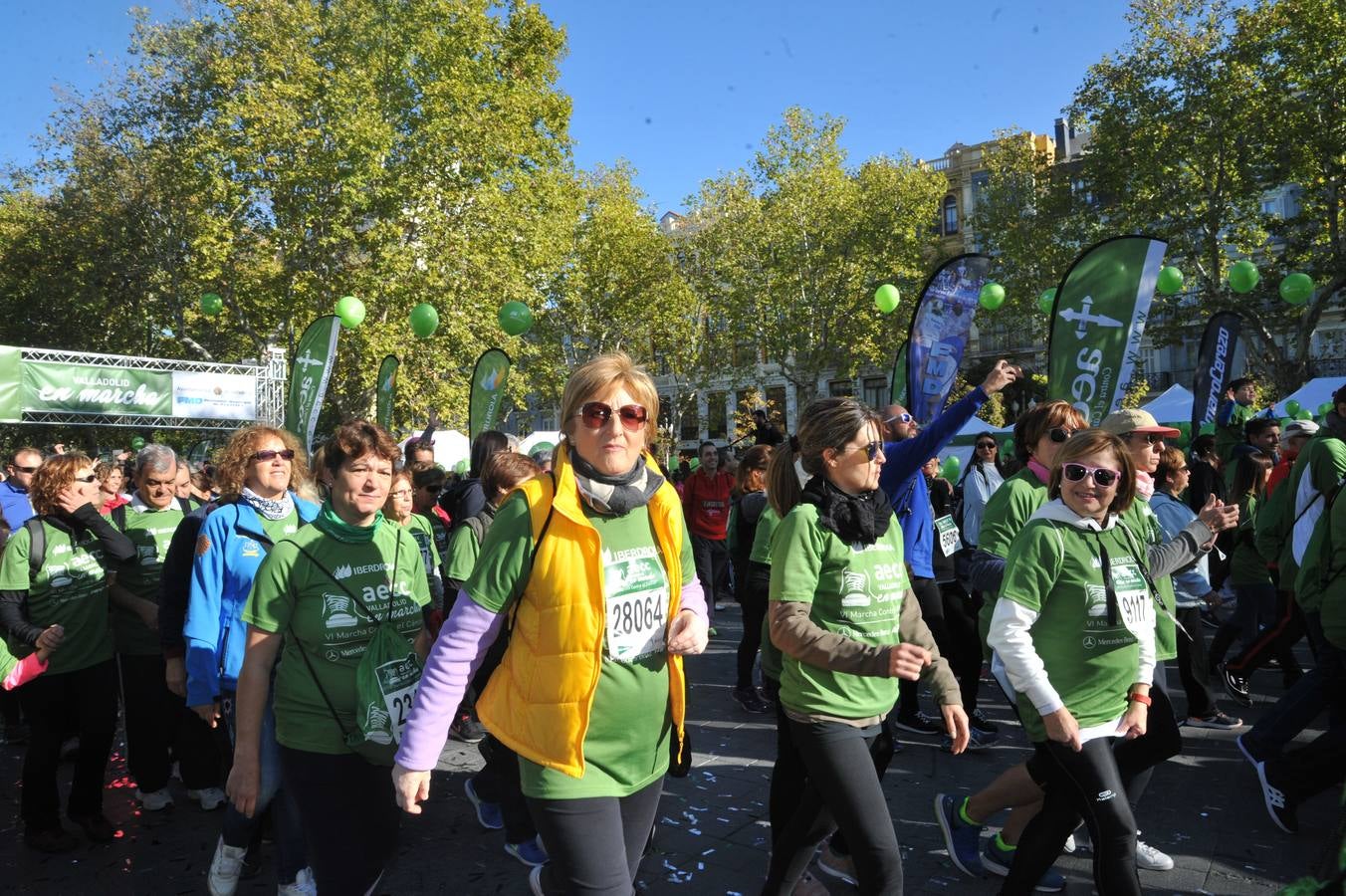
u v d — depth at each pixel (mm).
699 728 5785
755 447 6535
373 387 22203
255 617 2623
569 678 2072
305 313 21469
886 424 4902
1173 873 3559
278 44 20609
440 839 4105
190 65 22453
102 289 25656
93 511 4137
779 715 3035
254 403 17125
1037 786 3219
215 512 3408
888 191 30797
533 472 4406
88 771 4164
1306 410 13234
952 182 40938
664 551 2262
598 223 32250
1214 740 5223
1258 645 5902
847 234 30812
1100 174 25359
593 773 2125
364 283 21016
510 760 3443
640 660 2186
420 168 21531
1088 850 3770
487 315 22547
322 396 10984
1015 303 31594
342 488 2752
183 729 4578
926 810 4258
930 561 5047
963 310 6398
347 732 2623
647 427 2236
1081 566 2803
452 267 22391
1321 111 22062
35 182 27328
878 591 2729
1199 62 22781
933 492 6359
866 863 2533
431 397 23000
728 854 3848
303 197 21141
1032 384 35906
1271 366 25672
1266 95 22031
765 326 31953
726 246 31906
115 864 3941
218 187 20328
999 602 2826
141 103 23500
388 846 2703
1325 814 4137
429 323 9398
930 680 2691
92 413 14898
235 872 3404
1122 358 5941
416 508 6605
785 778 3031
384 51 21766
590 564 2096
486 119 22156
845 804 2549
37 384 14281
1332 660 3982
